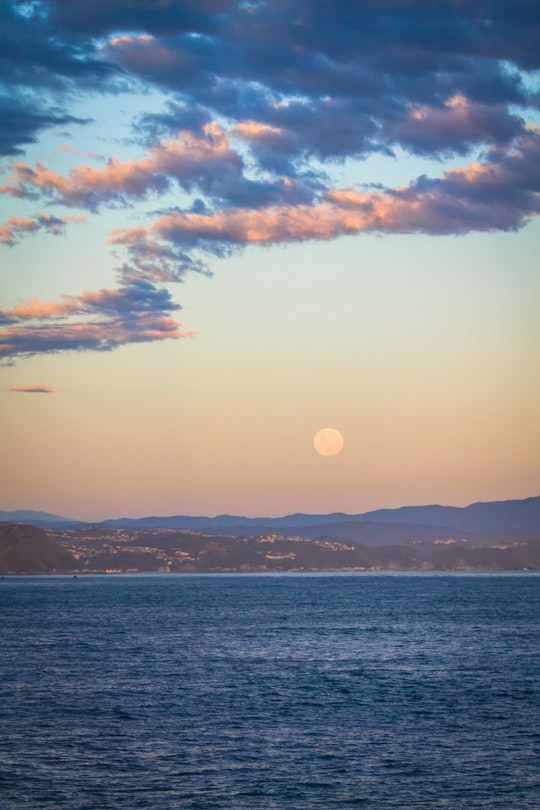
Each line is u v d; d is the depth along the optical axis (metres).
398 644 154.88
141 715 88.69
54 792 63.25
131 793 63.12
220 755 73.12
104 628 192.00
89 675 115.44
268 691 102.75
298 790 63.91
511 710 91.75
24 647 150.50
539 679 112.12
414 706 93.81
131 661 130.12
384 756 73.00
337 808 60.19
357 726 84.00
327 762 71.06
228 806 60.50
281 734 80.62
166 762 70.94
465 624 199.75
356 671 119.44
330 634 174.88
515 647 150.00
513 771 68.62
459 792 63.59
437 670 120.69
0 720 86.06
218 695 100.00
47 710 91.12
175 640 162.62
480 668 122.81
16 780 65.94
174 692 101.88
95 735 79.88
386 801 61.69
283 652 142.00
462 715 89.12
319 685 107.19
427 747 76.00
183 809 59.84
